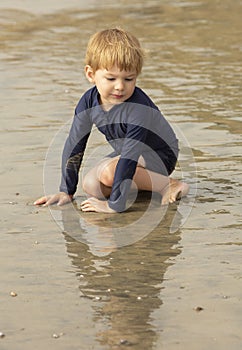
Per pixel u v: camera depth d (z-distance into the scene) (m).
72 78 9.62
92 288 4.12
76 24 13.28
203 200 5.54
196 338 3.58
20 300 3.99
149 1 15.66
